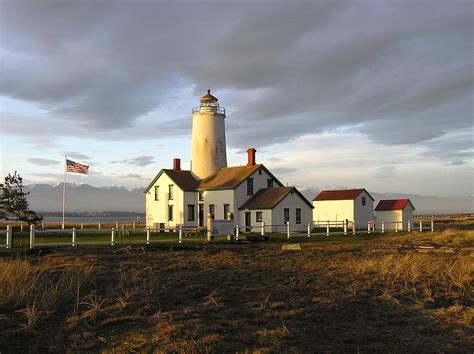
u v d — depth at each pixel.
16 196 42.31
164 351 8.56
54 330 9.80
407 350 9.08
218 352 8.56
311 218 45.50
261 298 12.52
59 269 16.42
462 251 23.03
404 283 14.66
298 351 8.66
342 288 14.02
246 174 46.06
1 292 11.34
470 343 9.52
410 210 53.25
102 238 32.41
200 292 13.19
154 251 23.25
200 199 48.97
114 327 10.02
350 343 9.42
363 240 31.19
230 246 26.09
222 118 53.28
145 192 53.34
